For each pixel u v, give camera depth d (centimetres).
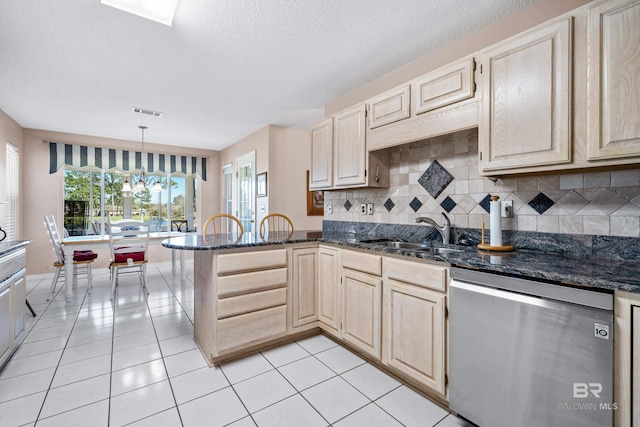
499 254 165
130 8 175
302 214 474
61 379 183
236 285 204
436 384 157
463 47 217
